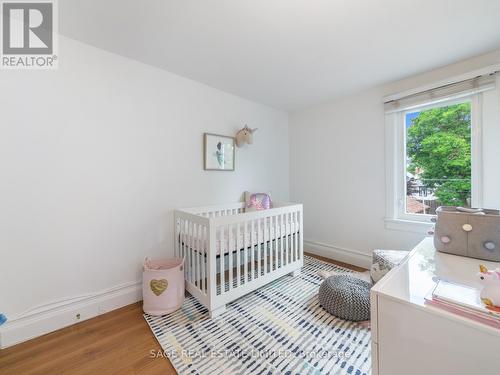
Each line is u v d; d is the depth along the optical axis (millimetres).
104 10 1361
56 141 1587
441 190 2172
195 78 2297
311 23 1481
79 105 1675
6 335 1423
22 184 1475
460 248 1203
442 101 2090
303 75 2236
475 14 1401
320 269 2648
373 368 805
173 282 1798
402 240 2383
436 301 705
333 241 2979
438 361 672
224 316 1742
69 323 1641
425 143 2264
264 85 2471
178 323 1657
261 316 1740
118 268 1885
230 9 1354
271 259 2199
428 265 1081
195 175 2379
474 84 1868
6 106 1417
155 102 2070
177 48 1774
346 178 2822
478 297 712
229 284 1850
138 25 1501
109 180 1826
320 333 1545
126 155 1911
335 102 2898
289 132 3461
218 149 2557
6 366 1281
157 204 2107
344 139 2828
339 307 1698
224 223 1799
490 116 1836
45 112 1543
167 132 2158
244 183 2871
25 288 1497
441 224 1275
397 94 2309
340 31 1566
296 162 3383
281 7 1338
